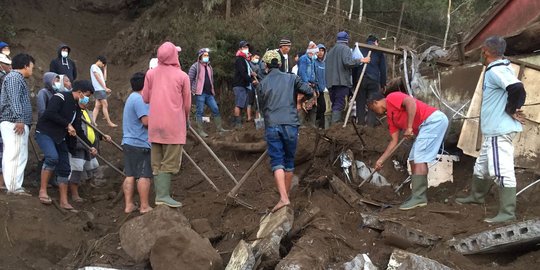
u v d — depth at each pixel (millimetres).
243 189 7164
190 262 5277
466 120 6926
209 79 10195
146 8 18703
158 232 5754
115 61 16516
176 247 5367
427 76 7852
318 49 10211
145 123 6488
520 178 6457
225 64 13930
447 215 5742
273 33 14359
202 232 6055
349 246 5535
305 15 15750
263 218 6070
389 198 6867
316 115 10359
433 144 6090
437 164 6977
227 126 12219
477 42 8367
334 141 7707
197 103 10055
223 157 8500
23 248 5922
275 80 5984
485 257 5270
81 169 7391
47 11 17422
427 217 5711
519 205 6043
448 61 7980
